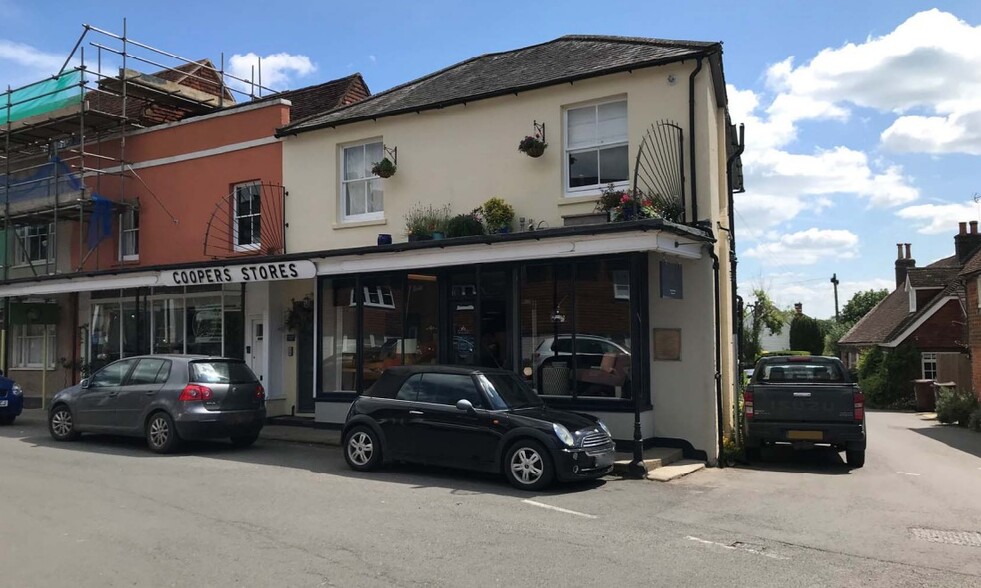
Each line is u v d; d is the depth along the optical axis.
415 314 13.82
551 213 12.91
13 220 19.69
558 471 8.81
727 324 13.18
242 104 16.86
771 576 5.83
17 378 20.77
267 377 15.80
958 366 24.48
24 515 7.50
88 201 17.59
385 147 14.73
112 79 17.73
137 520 7.31
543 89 13.05
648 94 12.21
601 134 12.73
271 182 16.30
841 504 8.70
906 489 9.81
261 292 16.08
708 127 11.88
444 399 9.80
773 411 11.60
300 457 11.50
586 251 10.70
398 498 8.41
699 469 10.95
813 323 42.16
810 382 12.20
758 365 12.76
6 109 19.20
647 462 10.41
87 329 19.30
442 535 6.82
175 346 17.41
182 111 19.91
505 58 15.71
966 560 6.38
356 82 18.58
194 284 15.39
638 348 10.77
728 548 6.62
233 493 8.62
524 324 12.65
